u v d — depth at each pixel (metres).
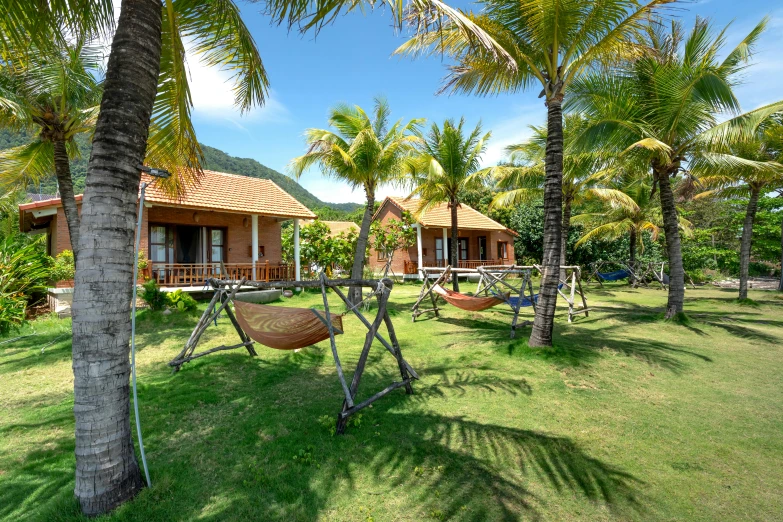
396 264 23.80
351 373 6.01
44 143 8.17
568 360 6.37
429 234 23.86
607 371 6.02
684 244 24.12
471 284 21.89
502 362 6.43
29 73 6.52
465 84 7.27
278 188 17.72
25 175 8.95
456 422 4.24
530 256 27.09
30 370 6.22
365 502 2.92
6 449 3.73
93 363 2.66
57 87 6.98
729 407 4.71
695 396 5.06
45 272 9.78
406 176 13.74
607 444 3.80
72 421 4.35
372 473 3.29
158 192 12.13
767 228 20.55
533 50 6.64
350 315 11.19
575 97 9.20
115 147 2.68
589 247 23.61
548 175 6.80
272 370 6.12
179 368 6.09
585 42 6.46
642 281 20.05
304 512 2.80
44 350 7.30
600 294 16.62
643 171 10.34
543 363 6.32
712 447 3.76
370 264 25.77
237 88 5.52
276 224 16.77
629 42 6.49
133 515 2.69
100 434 2.67
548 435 3.97
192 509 2.81
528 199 17.88
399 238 20.98
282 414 4.44
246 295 13.21
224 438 3.89
